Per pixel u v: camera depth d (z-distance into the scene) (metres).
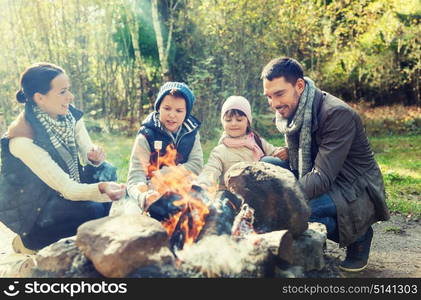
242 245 2.41
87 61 8.73
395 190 5.53
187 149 3.27
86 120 8.77
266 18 9.12
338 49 10.26
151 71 9.73
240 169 2.72
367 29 10.34
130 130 9.17
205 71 8.67
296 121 3.08
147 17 9.55
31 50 8.42
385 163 7.08
